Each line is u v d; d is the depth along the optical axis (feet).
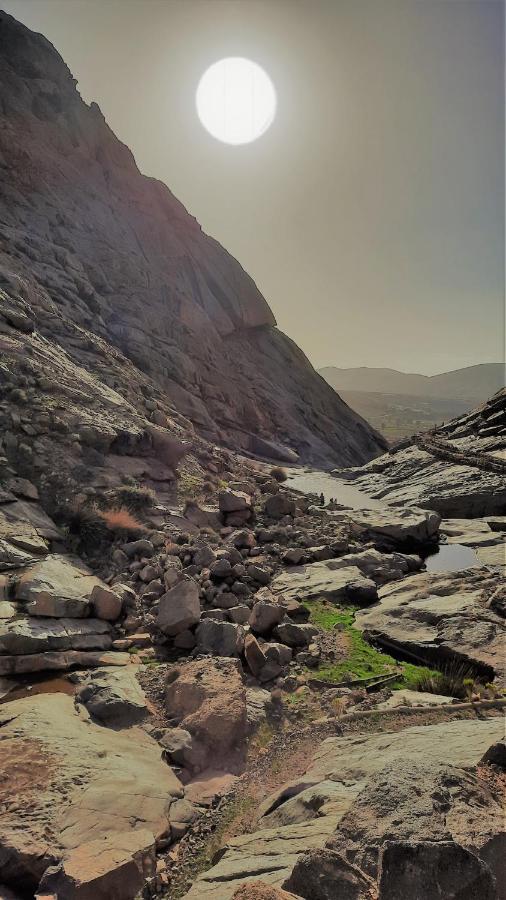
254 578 41.86
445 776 11.63
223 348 176.45
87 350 89.76
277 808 16.43
